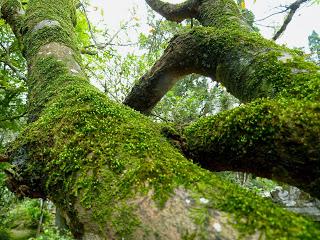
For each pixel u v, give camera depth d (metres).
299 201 4.33
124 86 6.21
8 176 1.77
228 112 1.56
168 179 1.18
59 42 3.17
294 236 0.89
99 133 1.56
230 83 2.42
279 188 4.82
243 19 3.27
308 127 1.25
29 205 12.76
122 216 1.14
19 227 11.95
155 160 1.30
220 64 2.54
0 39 6.77
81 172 1.39
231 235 0.94
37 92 2.55
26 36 3.49
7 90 6.41
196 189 1.13
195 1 3.94
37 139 1.76
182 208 1.07
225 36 2.60
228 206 1.03
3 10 4.35
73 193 1.34
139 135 1.51
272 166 1.40
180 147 1.60
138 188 1.18
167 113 5.97
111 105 1.82
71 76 2.56
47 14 3.64
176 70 3.27
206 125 1.62
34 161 1.71
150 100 3.73
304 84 1.64
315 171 1.26
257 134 1.38
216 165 1.64
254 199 1.08
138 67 6.20
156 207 1.10
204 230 0.98
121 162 1.33
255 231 0.93
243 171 1.59
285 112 1.34
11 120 6.54
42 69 2.79
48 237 8.09
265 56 2.14
